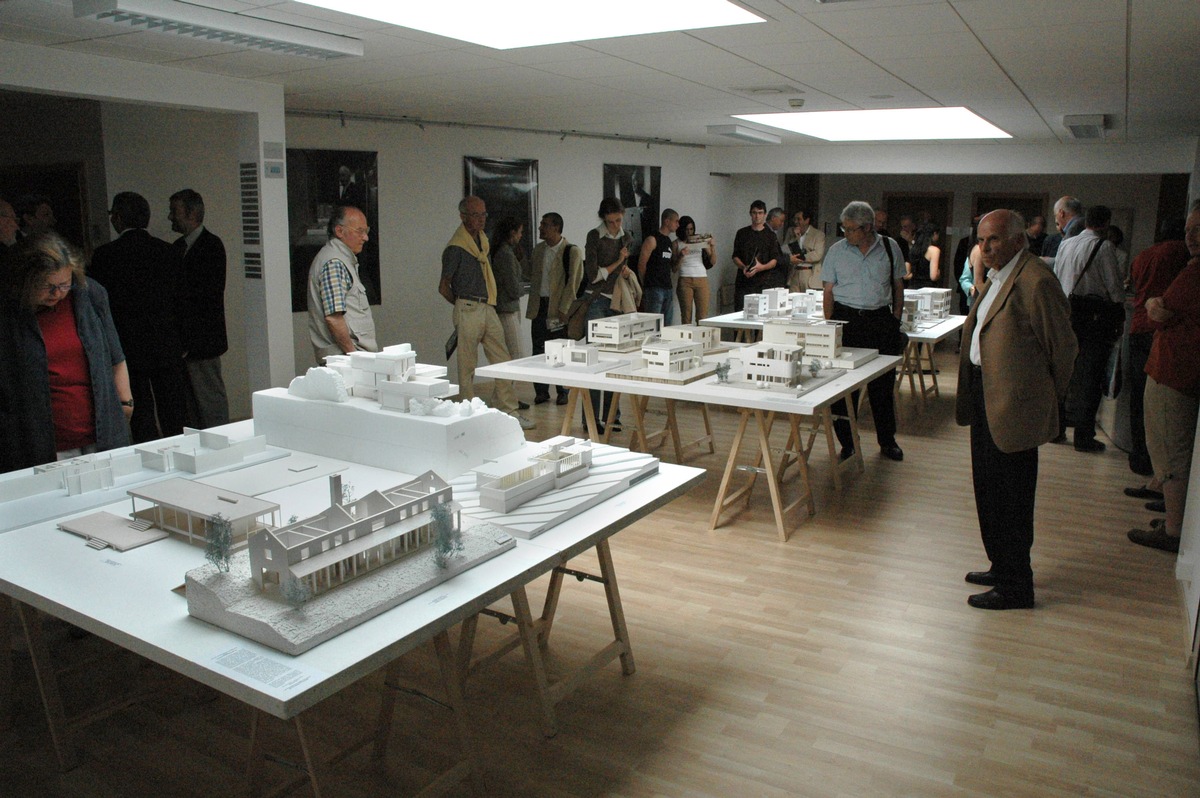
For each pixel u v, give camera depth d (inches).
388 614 76.0
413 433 115.2
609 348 209.2
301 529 81.3
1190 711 112.0
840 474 216.5
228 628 72.9
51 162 271.6
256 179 218.1
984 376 133.0
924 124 321.1
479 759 99.0
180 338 202.5
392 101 260.8
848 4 133.6
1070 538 172.9
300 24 150.9
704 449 238.4
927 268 488.7
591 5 138.0
